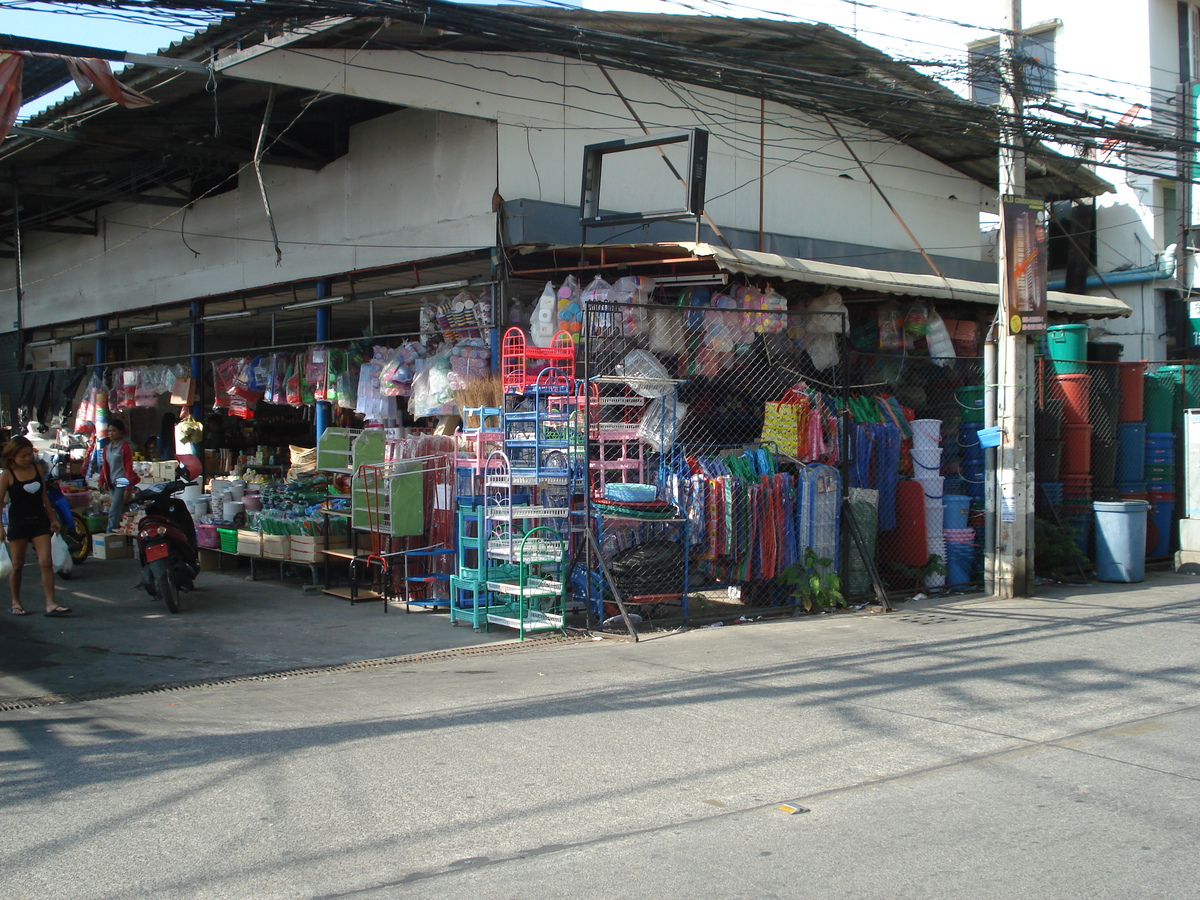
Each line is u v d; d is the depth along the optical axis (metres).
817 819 4.48
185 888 3.78
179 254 15.64
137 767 5.20
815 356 11.62
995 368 10.98
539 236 11.09
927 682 7.02
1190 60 19.20
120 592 10.96
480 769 5.15
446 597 10.11
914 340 12.87
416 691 6.85
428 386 11.27
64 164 13.43
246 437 18.08
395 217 12.12
